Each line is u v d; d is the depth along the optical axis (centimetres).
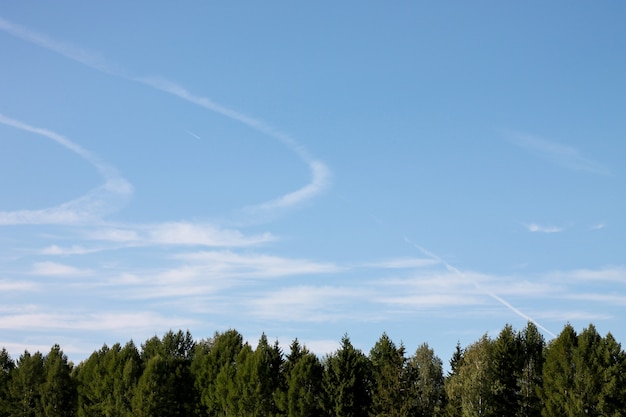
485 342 8281
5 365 10544
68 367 10119
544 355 8562
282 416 8162
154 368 9069
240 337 9600
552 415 7256
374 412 8081
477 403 7856
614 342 7319
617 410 7006
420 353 10131
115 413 9175
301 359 8338
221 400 8738
